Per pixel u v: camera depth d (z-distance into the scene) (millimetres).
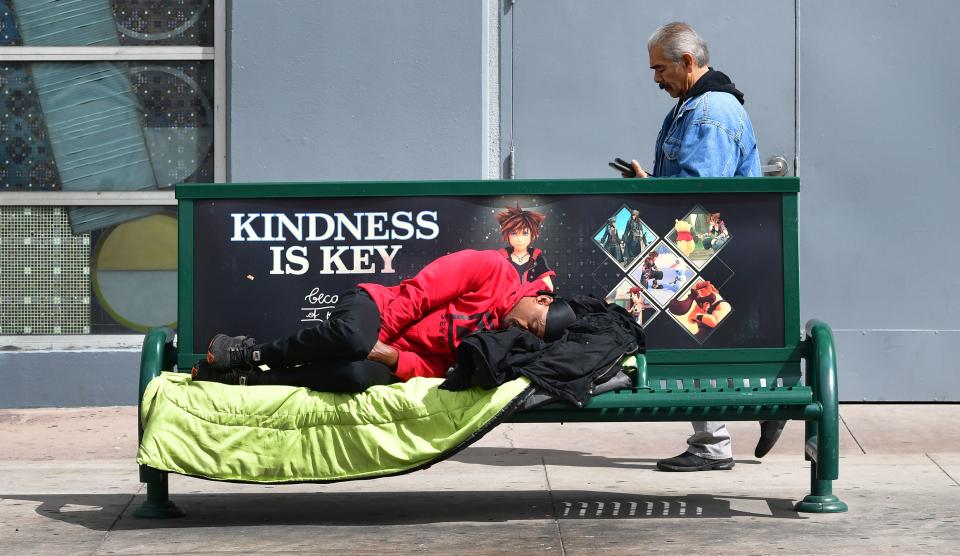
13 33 26500
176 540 15898
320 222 17219
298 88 25688
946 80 25859
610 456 21875
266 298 17188
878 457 21422
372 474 15531
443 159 25766
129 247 26750
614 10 25953
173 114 26578
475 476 20250
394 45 25656
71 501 18453
